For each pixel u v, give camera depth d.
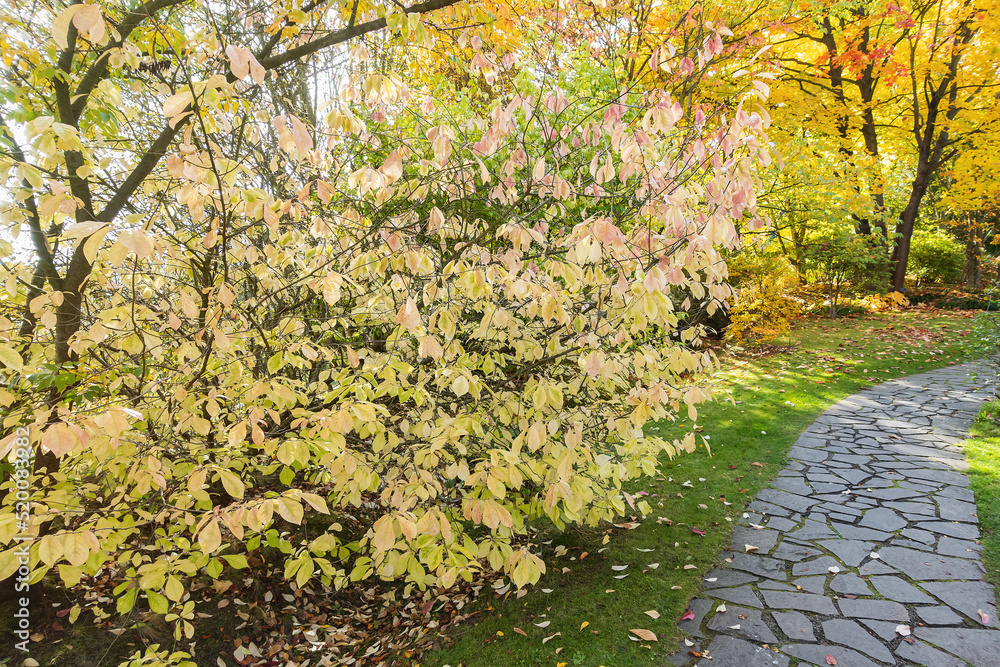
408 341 3.14
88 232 1.44
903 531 3.61
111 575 3.33
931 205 18.09
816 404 6.60
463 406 3.42
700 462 5.08
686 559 3.52
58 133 1.86
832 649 2.58
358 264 2.95
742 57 6.19
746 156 2.36
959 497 4.01
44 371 2.25
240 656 3.08
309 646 3.27
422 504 2.99
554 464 2.94
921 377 7.65
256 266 3.04
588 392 3.66
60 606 3.08
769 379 7.73
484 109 4.89
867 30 12.65
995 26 11.42
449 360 2.72
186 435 2.95
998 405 5.71
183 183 2.10
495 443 3.31
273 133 3.41
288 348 2.57
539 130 3.77
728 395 3.33
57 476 2.46
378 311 3.28
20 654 2.72
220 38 2.68
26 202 2.62
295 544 3.84
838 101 13.52
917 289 15.07
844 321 11.77
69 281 2.65
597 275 2.71
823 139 13.90
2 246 2.17
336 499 3.13
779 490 4.39
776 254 11.24
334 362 3.71
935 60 12.60
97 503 2.89
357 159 4.38
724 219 2.21
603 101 4.34
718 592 3.13
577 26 5.37
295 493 1.85
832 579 3.15
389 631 3.40
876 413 6.20
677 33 4.35
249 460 2.89
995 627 2.64
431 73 5.27
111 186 2.95
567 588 3.39
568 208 3.70
